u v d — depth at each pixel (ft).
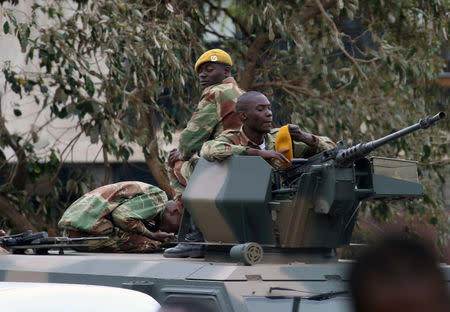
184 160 61.26
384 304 14.46
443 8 119.85
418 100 121.39
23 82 108.68
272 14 108.88
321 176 49.19
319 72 121.39
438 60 126.21
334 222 51.08
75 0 113.09
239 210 50.21
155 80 106.83
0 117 117.19
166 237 67.26
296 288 44.19
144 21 113.39
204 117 59.77
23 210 119.65
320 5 111.65
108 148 112.68
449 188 130.62
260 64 126.93
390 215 114.93
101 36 105.09
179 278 44.70
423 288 14.39
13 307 33.99
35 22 106.11
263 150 51.96
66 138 152.15
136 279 47.14
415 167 51.31
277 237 50.60
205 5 133.59
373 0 123.44
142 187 67.92
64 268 52.39
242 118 54.24
